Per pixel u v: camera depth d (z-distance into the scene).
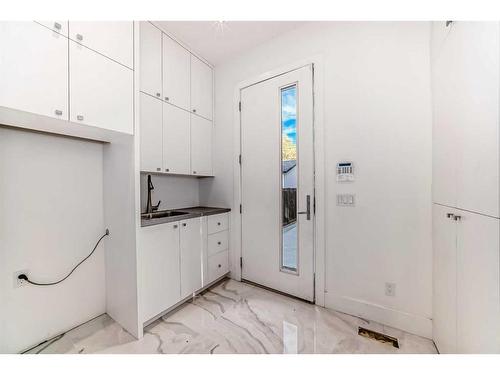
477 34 0.87
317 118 1.91
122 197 1.62
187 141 2.32
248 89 2.37
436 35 1.35
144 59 1.90
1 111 1.03
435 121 1.39
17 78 1.01
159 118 2.03
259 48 2.28
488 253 0.81
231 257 2.53
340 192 1.81
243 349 1.41
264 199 2.27
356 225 1.75
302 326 1.64
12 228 1.37
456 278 1.08
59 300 1.57
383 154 1.63
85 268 1.71
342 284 1.82
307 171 1.97
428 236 1.48
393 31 1.59
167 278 1.78
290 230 2.12
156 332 1.59
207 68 2.57
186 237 1.97
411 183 1.54
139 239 1.55
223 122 2.59
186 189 2.65
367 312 1.70
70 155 1.63
